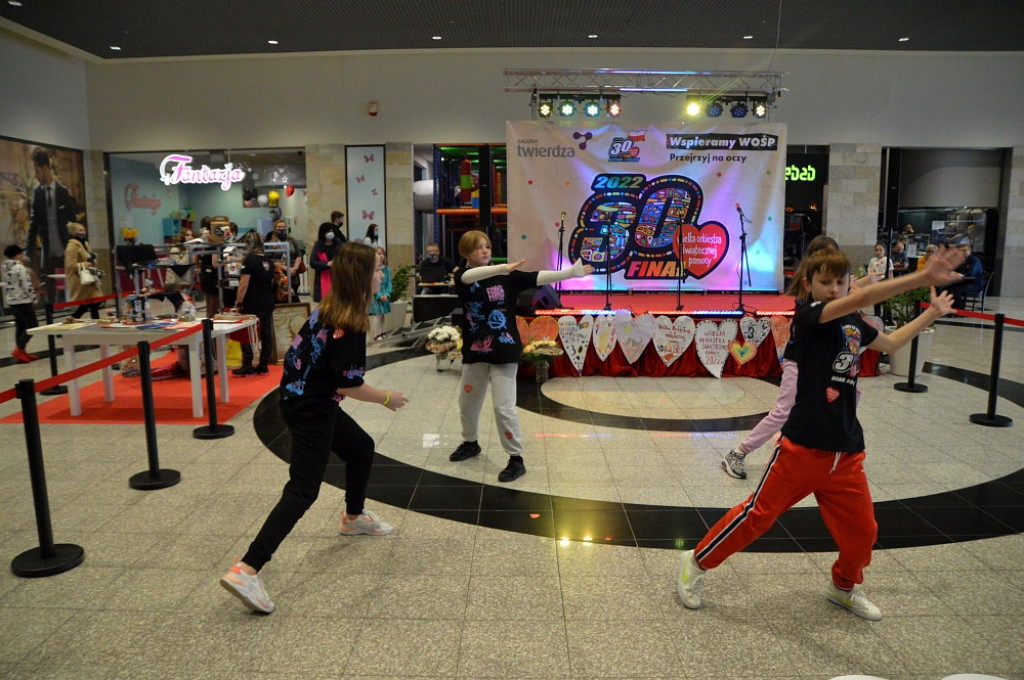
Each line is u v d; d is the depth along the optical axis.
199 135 14.34
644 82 13.72
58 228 13.70
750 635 2.58
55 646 2.50
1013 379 7.21
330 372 2.79
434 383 7.12
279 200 14.69
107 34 12.29
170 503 3.84
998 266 15.25
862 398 6.36
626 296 8.62
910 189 15.40
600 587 2.94
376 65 13.91
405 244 14.28
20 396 2.98
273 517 2.73
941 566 3.16
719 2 10.73
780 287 8.65
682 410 5.95
